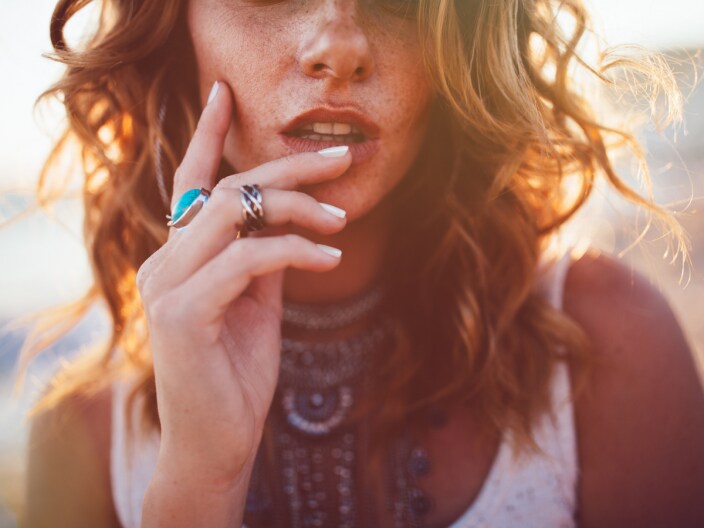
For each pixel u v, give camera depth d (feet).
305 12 1.52
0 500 3.36
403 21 1.55
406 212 1.88
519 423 1.81
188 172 1.58
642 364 1.83
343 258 1.83
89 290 2.13
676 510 1.78
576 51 1.85
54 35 1.85
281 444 1.85
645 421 1.81
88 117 1.91
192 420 1.50
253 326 1.62
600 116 2.03
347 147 1.53
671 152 1.98
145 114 1.89
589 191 1.90
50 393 2.01
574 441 1.82
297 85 1.54
